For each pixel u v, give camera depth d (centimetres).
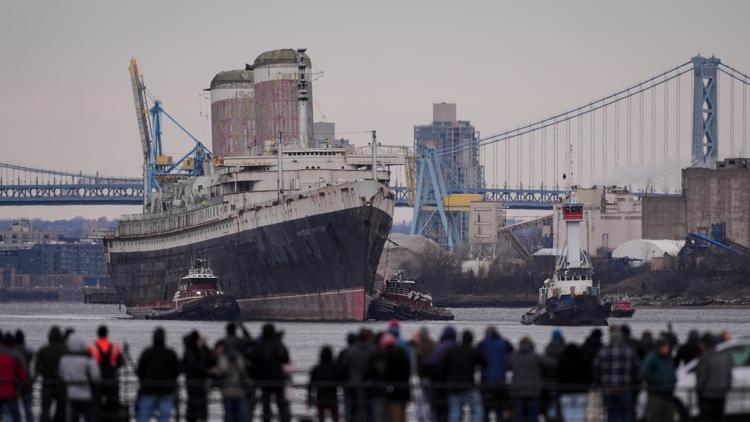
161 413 15500
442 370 15425
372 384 14625
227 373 15488
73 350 15662
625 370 15150
